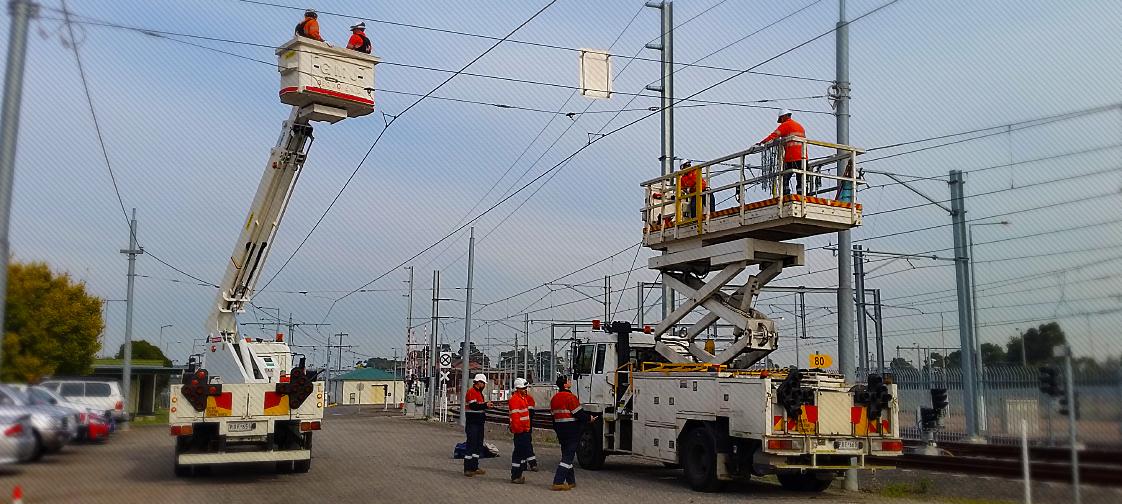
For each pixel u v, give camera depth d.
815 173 14.56
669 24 23.69
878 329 37.69
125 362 33.69
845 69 16.81
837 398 14.25
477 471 16.89
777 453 13.72
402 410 57.34
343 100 14.70
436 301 47.19
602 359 19.28
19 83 11.09
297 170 16.31
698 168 16.53
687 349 18.25
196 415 15.27
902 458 16.89
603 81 17.47
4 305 11.02
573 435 15.20
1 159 10.91
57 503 12.55
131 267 34.84
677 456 15.93
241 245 16.88
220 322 17.25
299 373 15.91
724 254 15.81
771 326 15.77
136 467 17.80
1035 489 12.92
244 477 16.19
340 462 19.36
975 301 25.75
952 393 25.28
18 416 16.02
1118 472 10.92
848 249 16.83
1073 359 11.51
